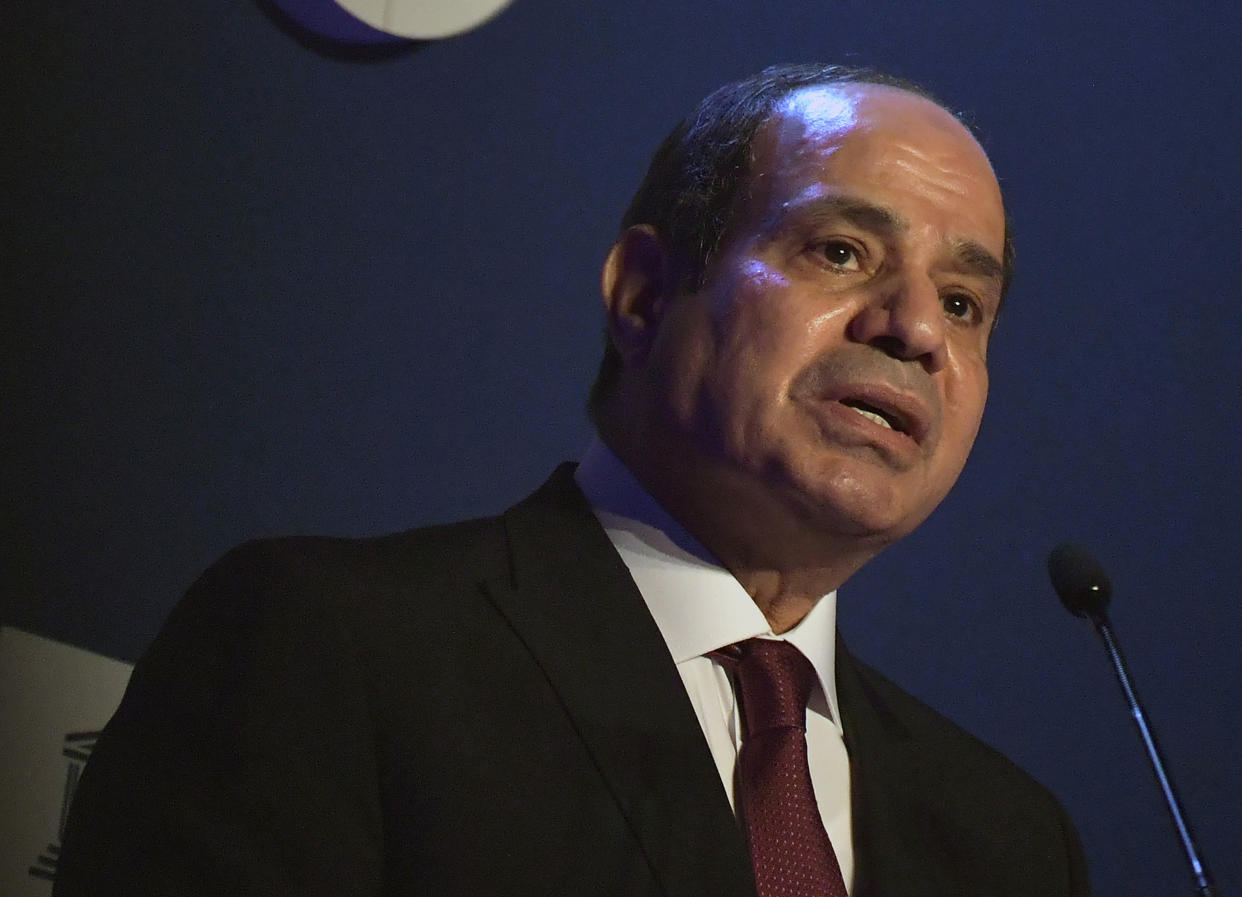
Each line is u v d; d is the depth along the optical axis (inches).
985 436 374.0
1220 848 363.9
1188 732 368.8
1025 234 386.0
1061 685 365.4
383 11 329.1
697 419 216.7
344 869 176.2
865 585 357.7
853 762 224.1
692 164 237.8
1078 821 358.6
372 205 323.6
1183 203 398.9
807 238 217.2
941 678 357.7
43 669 275.9
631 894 181.8
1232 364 393.7
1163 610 374.9
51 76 296.8
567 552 216.5
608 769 190.9
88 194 296.4
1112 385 385.1
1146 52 404.2
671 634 212.4
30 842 269.0
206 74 311.4
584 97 349.4
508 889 178.2
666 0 362.3
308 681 185.9
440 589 204.2
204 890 170.2
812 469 207.3
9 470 280.4
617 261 241.1
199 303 303.1
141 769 181.3
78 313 291.4
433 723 187.2
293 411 308.0
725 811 191.8
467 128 336.5
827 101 232.8
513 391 329.7
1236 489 386.6
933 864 220.4
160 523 291.7
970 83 387.5
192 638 194.1
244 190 311.1
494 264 333.4
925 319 210.1
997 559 368.5
